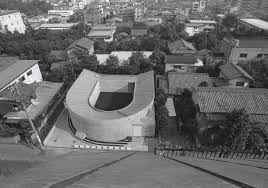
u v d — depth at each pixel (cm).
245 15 9994
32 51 4631
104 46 5319
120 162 877
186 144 2386
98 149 2434
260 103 2312
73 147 2488
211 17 8875
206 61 4294
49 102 2853
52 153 2369
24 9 10988
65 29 7188
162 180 526
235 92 2430
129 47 5172
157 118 2648
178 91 3155
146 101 2731
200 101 2373
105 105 3312
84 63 4006
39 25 7744
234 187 479
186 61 3909
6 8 10706
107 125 2442
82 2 13625
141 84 3222
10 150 2366
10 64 3319
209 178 561
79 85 3191
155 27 6594
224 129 2138
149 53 4625
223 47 4444
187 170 679
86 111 2577
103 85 3609
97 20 8819
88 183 512
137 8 9350
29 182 545
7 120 2491
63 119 3000
